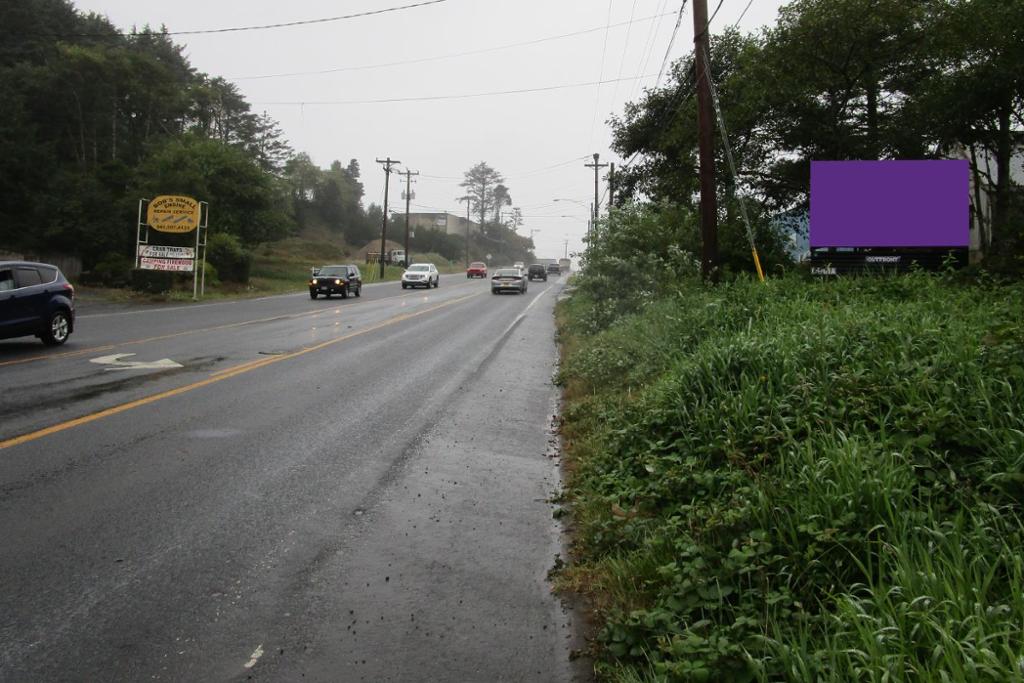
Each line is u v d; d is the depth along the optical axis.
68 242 39.03
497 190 155.62
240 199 50.16
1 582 4.37
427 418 9.20
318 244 92.19
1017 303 8.93
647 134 31.28
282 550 4.95
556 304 33.78
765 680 2.89
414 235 123.38
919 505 4.06
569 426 8.44
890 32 20.58
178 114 64.88
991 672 2.55
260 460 7.06
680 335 10.30
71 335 17.23
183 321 22.19
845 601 3.28
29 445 7.29
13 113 43.72
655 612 3.60
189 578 4.48
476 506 5.97
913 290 12.20
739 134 23.80
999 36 17.47
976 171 21.56
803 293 12.34
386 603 4.23
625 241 20.38
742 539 4.11
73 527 5.23
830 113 22.42
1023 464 4.19
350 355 14.97
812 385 5.98
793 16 21.23
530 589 4.45
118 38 70.62
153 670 3.49
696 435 6.17
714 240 15.98
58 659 3.56
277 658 3.61
